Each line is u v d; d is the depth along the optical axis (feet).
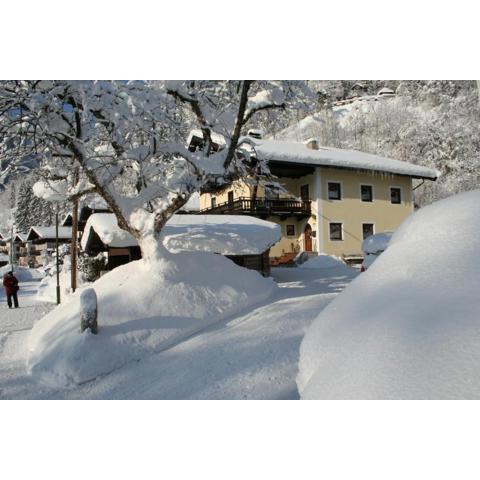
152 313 26.12
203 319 27.12
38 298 57.41
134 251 46.24
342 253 85.66
